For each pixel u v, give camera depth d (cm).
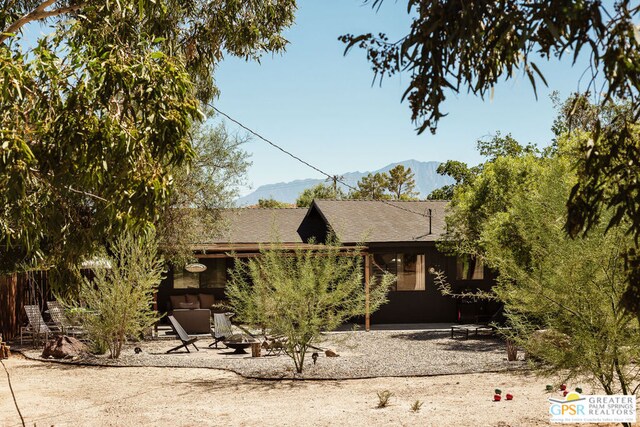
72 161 695
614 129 429
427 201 2714
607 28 339
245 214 2628
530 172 1773
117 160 696
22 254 1170
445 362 1385
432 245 2289
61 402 1050
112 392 1127
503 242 1188
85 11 855
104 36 905
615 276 691
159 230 1833
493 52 387
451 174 3322
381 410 956
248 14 1262
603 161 424
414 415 917
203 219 1942
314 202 2555
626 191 407
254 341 1588
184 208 1886
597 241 692
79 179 706
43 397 1090
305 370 1305
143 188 717
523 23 341
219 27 1217
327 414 939
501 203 1803
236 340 1589
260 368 1341
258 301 1321
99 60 684
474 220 1869
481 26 355
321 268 1321
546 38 360
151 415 953
